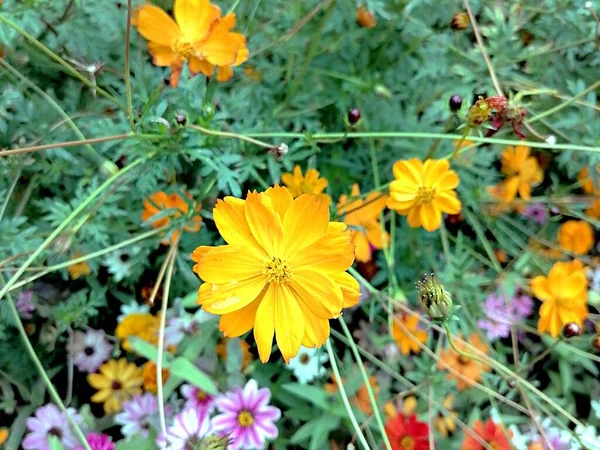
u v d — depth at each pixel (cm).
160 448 23
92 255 24
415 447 25
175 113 26
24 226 28
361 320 29
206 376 23
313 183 29
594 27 32
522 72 35
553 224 33
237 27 30
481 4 33
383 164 33
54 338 26
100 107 28
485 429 25
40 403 26
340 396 25
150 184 27
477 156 31
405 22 32
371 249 31
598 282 31
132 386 26
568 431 25
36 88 25
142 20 23
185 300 25
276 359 28
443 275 29
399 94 34
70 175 28
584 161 31
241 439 24
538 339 32
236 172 26
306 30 31
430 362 28
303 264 19
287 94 31
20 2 26
